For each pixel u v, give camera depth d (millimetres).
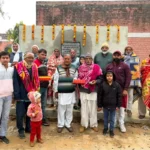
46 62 6855
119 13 16156
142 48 16094
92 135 5684
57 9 16531
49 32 7906
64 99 5699
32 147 4961
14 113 6758
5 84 4930
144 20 15969
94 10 16344
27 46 7934
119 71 5781
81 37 7867
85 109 5812
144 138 5625
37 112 4980
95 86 5758
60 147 5012
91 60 5758
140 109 6562
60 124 5832
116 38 7766
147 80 6285
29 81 5145
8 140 5180
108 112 5672
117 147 5098
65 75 5668
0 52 4953
